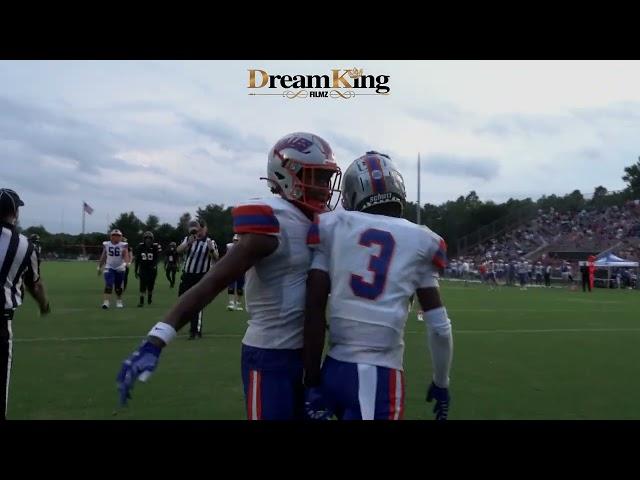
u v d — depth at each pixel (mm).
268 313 2873
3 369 3994
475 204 62688
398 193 2980
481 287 33594
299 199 2949
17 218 4211
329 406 2783
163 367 7426
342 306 2773
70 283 25391
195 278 10781
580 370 7562
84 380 6551
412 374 7230
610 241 42688
